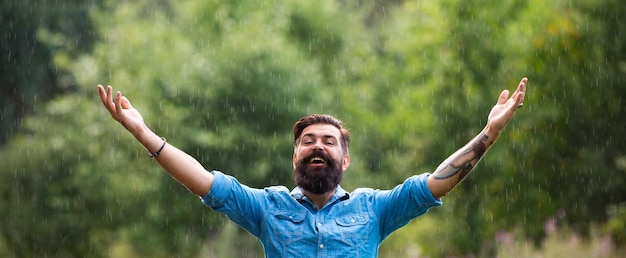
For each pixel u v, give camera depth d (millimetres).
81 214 37250
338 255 9172
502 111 9359
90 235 37375
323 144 9453
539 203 31375
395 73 40375
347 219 9336
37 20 59531
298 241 9219
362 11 60969
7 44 59531
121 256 38438
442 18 34250
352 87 44031
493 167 31859
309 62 42406
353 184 40125
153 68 39312
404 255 37812
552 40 30047
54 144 37750
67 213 37125
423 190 9391
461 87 34031
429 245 35281
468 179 32719
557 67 30078
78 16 60031
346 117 42188
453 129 34188
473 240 33781
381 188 39781
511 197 31703
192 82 38938
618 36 29297
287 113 39344
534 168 31125
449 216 34344
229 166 38812
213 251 39594
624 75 29453
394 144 37531
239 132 38812
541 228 31891
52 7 59625
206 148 38625
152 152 9211
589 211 31047
